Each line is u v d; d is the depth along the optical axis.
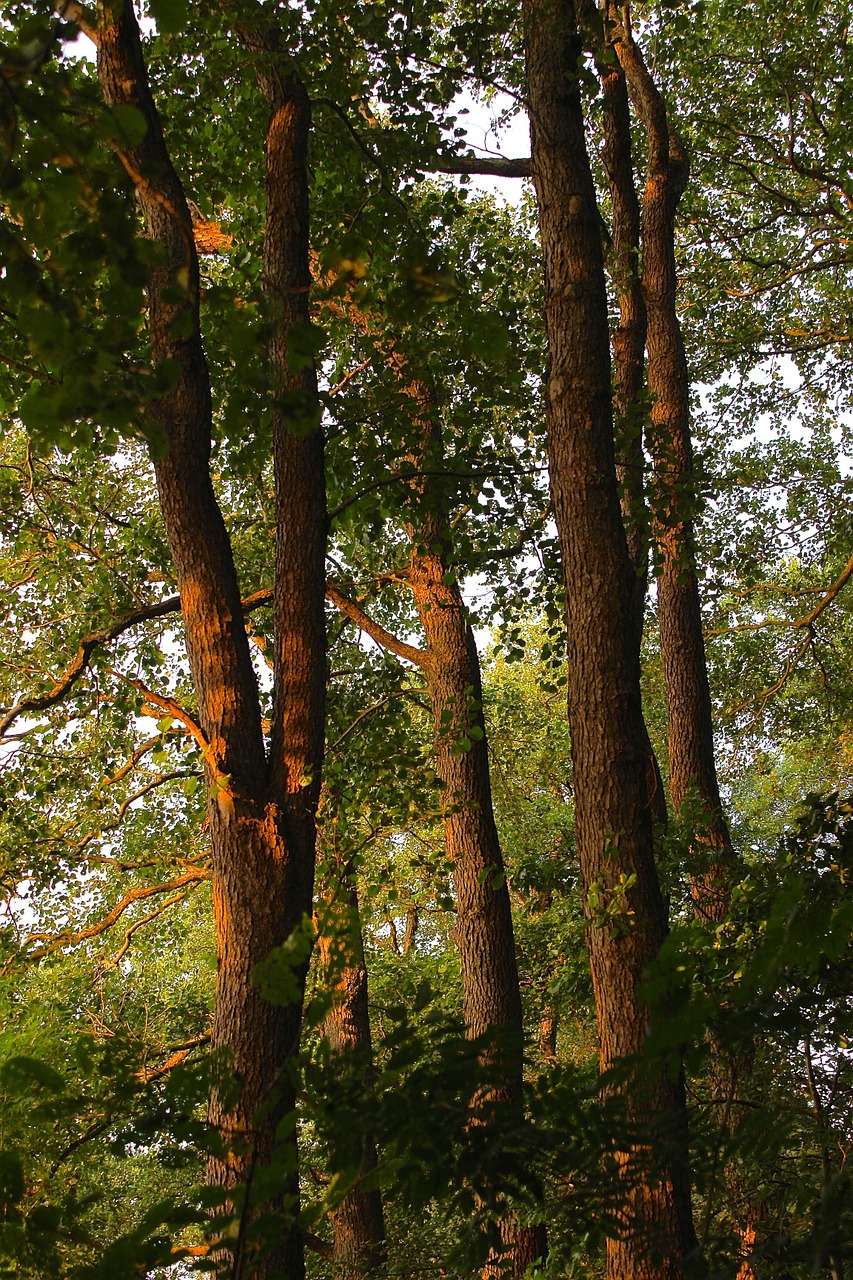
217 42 8.88
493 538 10.10
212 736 5.84
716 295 16.98
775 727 18.08
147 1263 1.43
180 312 2.67
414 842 18.69
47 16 2.31
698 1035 1.51
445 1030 1.62
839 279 17.47
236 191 9.97
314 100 7.35
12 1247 1.55
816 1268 1.44
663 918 5.39
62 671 11.46
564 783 21.98
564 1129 1.62
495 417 10.91
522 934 13.09
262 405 2.79
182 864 13.02
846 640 18.42
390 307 2.66
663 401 11.26
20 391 5.96
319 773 6.00
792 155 15.66
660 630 11.12
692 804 9.23
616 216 9.28
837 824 4.57
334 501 9.19
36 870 12.02
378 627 11.63
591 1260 5.29
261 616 12.29
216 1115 3.87
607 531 5.86
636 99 11.79
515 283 10.54
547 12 6.53
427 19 8.96
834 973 2.38
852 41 15.46
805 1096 3.08
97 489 12.37
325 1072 1.56
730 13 15.15
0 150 2.27
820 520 18.19
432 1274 8.72
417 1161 1.58
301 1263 3.84
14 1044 1.75
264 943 5.41
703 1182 1.73
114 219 2.54
